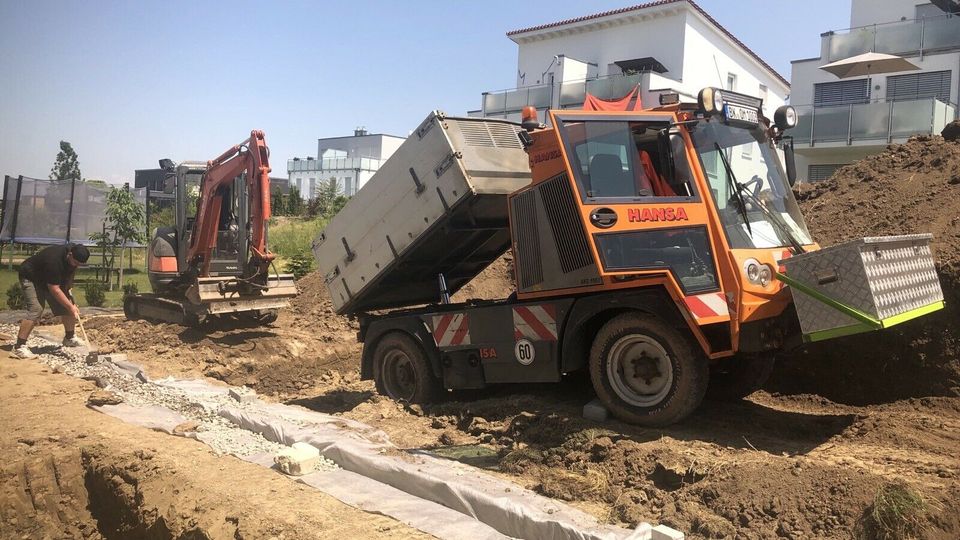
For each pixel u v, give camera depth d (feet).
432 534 14.66
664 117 19.42
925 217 26.58
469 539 14.40
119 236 69.62
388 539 14.39
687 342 18.58
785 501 14.73
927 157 31.60
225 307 38.37
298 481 17.84
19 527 19.21
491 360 23.11
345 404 27.17
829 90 69.77
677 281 18.30
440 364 24.88
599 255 18.98
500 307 22.58
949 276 22.31
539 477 17.48
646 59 89.15
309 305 47.14
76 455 20.61
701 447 18.03
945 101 61.46
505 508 14.87
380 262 25.73
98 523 19.62
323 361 37.29
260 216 37.40
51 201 75.46
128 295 45.91
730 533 14.07
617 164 19.54
